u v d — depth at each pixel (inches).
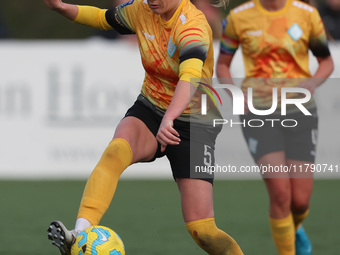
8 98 1445.6
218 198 1256.2
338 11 1344.7
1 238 885.2
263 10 779.4
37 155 1460.4
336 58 1392.7
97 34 1632.6
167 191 1325.0
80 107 1448.1
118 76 1443.2
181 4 574.2
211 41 590.6
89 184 565.3
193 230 591.5
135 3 605.9
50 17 2365.9
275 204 759.1
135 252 804.0
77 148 1456.7
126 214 1079.0
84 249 533.3
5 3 2357.3
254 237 911.0
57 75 1441.9
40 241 868.0
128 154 581.6
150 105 613.0
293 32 770.8
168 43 577.0
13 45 1439.5
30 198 1235.2
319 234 932.6
